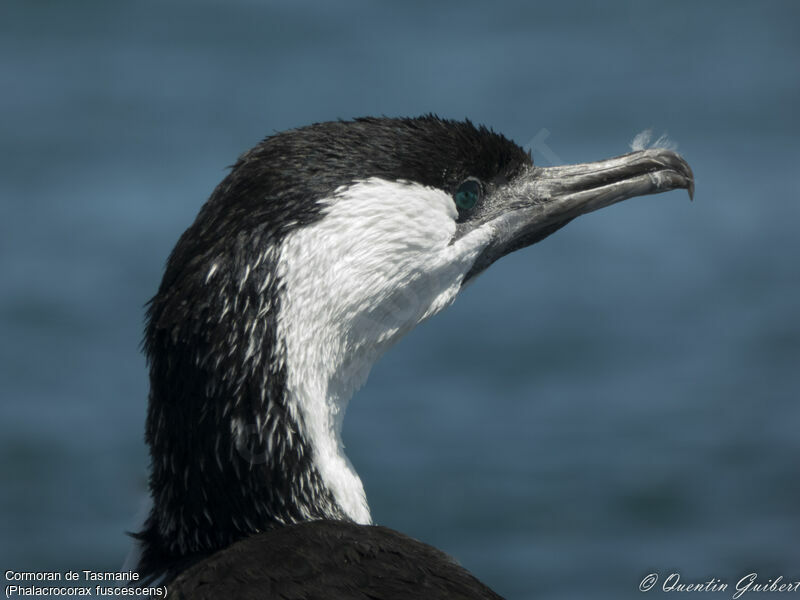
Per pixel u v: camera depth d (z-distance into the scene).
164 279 6.34
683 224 24.53
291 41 32.34
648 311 21.75
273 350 6.23
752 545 15.37
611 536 15.71
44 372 19.12
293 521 6.30
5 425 17.50
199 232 6.28
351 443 17.53
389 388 19.16
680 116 28.53
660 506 16.28
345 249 6.36
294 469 6.32
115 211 23.86
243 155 6.45
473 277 7.32
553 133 27.48
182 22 33.25
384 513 16.12
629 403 18.83
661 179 7.83
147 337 6.44
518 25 34.06
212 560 5.93
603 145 26.81
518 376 19.61
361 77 30.73
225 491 6.24
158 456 6.41
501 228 7.29
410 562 5.89
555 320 21.25
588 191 7.64
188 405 6.23
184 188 24.86
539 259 23.34
